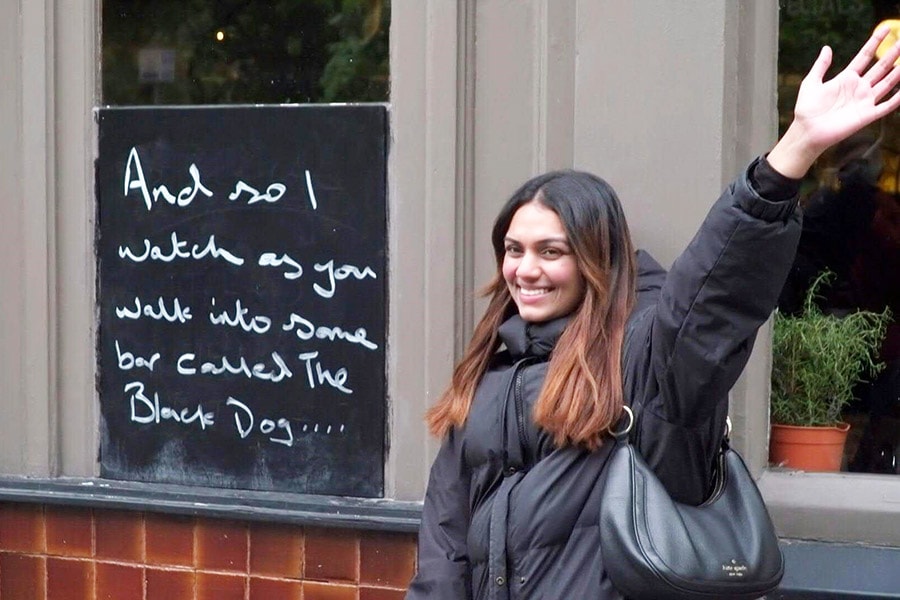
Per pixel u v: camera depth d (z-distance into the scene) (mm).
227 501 5578
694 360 3354
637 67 5039
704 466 3594
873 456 5414
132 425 5816
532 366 3830
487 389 3879
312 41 5559
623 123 5070
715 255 3266
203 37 5703
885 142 5410
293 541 5523
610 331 3695
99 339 5836
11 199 5844
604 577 3553
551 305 3822
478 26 5289
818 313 5484
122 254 5770
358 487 5527
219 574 5629
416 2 5301
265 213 5551
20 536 5875
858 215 5453
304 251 5512
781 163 3191
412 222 5367
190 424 5734
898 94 3252
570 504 3617
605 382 3613
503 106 5285
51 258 5816
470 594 3924
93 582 5797
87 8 5738
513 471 3754
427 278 5355
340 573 5477
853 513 5137
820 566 4938
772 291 3301
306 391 5559
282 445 5605
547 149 5223
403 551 5402
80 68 5750
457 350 5363
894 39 3291
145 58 5777
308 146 5469
